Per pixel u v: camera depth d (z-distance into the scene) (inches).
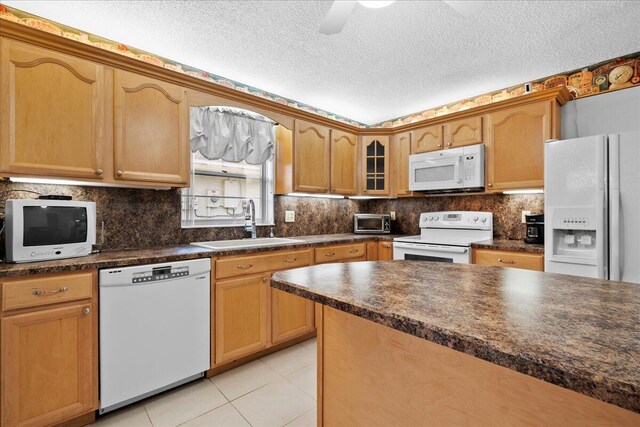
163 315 73.7
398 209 153.3
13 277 56.4
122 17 77.1
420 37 85.4
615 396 17.8
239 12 75.3
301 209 135.6
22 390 57.5
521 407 29.0
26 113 64.6
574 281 43.3
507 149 108.3
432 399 35.3
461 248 105.4
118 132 76.0
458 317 28.5
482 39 86.4
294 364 92.0
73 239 68.5
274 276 45.2
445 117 122.9
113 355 66.9
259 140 113.9
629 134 75.3
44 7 73.3
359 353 42.8
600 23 79.3
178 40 87.0
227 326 85.4
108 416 68.2
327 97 127.6
